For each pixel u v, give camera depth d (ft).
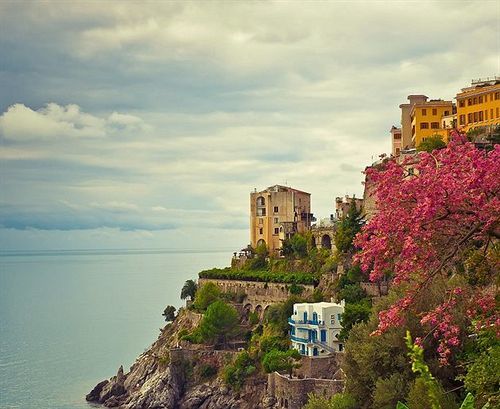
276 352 609.42
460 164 166.50
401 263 166.09
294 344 620.08
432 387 114.32
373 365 322.34
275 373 592.19
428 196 161.07
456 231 166.81
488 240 165.48
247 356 644.69
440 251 166.40
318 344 597.52
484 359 188.44
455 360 280.92
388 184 169.17
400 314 166.91
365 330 337.93
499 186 161.68
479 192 160.86
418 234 163.32
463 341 264.93
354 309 540.52
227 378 640.99
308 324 609.01
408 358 306.76
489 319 174.09
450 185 161.07
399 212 165.48
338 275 651.25
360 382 340.80
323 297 652.07
